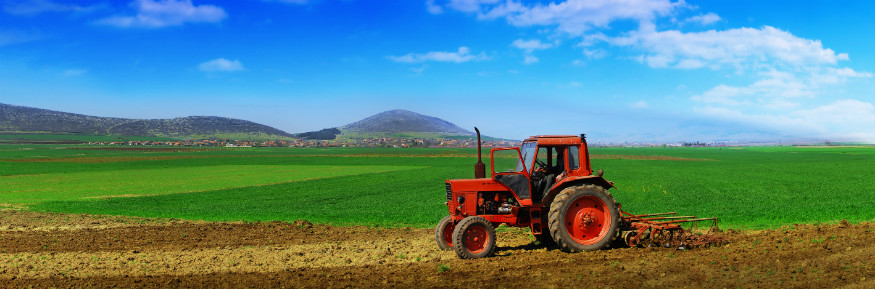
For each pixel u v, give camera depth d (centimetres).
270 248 1348
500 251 1248
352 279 977
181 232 1683
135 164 8356
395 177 4972
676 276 930
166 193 3641
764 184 3738
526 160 1241
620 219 1245
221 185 4316
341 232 1680
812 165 6712
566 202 1185
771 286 855
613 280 918
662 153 14838
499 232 1586
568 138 1255
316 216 2175
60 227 1844
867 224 1522
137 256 1245
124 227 1817
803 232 1386
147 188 4066
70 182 4697
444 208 2498
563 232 1179
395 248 1324
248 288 917
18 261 1190
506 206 1209
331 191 3628
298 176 5341
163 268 1103
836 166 6378
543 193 1236
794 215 1938
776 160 8906
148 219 2084
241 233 1659
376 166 7419
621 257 1117
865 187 3397
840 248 1134
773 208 2209
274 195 3409
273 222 1945
